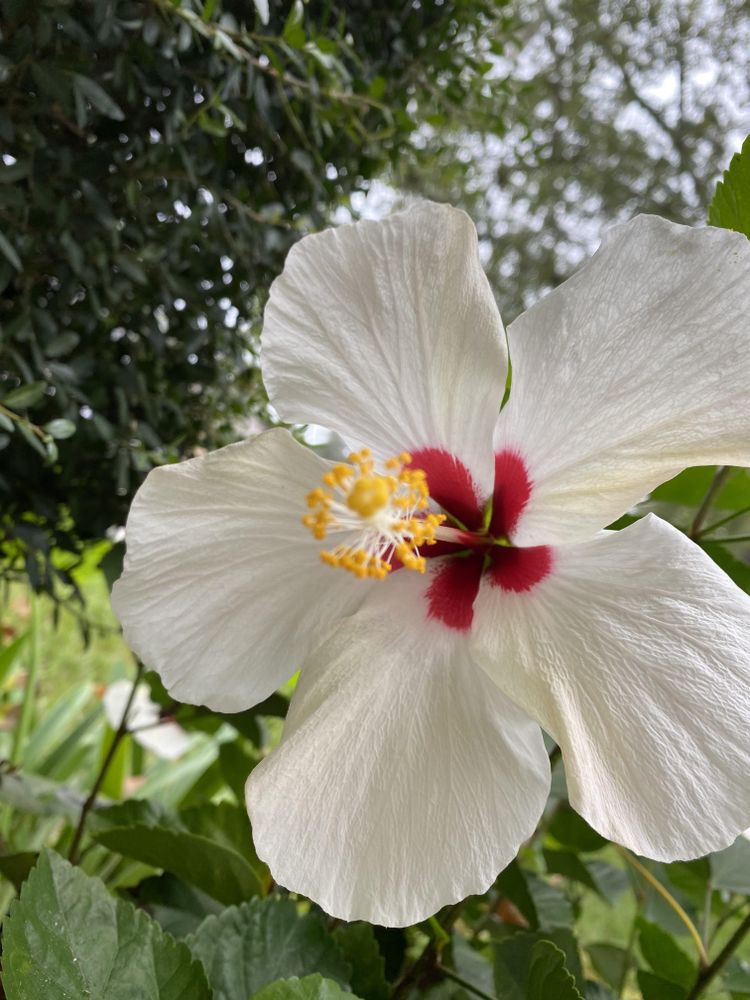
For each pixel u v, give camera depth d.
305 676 0.18
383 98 0.34
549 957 0.18
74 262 0.26
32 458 0.29
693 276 0.16
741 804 0.14
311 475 0.18
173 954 0.18
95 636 0.95
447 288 0.17
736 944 0.22
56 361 0.29
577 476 0.17
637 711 0.15
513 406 0.17
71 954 0.17
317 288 0.17
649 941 0.27
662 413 0.16
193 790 0.51
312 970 0.21
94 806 0.35
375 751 0.17
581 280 0.16
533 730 0.17
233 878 0.25
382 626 0.18
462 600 0.18
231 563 0.18
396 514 0.17
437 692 0.17
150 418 0.30
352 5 0.32
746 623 0.15
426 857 0.16
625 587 0.16
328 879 0.16
